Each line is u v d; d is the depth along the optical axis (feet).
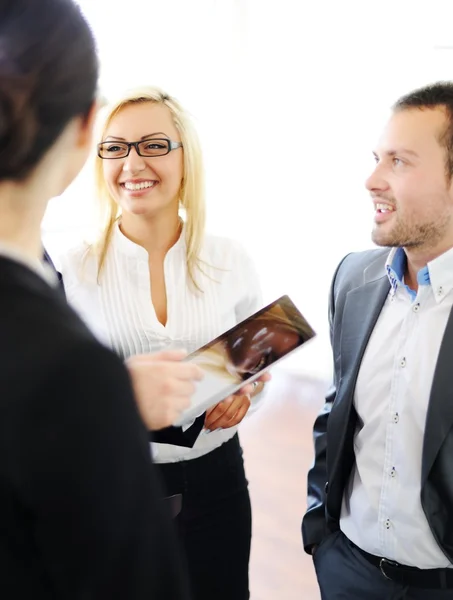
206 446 4.34
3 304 1.46
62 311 1.53
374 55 11.98
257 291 4.82
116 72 11.81
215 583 4.59
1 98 1.52
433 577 3.56
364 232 12.75
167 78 12.67
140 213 4.18
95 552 1.47
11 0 1.55
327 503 4.06
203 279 4.50
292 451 9.93
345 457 3.89
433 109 3.29
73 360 1.42
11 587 1.50
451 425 3.28
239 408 4.17
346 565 3.97
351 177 12.66
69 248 4.58
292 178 13.37
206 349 3.35
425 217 3.39
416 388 3.48
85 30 1.65
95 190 4.46
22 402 1.38
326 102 12.66
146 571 1.55
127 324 4.32
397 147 3.36
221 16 13.01
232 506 4.58
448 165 3.29
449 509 3.33
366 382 3.73
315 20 12.41
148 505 1.55
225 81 13.41
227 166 13.92
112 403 1.45
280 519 8.11
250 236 14.14
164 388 2.59
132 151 4.10
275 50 12.98
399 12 11.61
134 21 11.95
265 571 7.17
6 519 1.45
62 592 1.52
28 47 1.53
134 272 4.35
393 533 3.60
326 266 13.25
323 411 4.44
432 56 11.60
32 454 1.40
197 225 4.42
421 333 3.51
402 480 3.53
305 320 3.42
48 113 1.59
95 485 1.43
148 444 1.58
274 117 13.33
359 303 3.91
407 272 3.73
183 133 4.25
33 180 1.67
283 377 13.16
